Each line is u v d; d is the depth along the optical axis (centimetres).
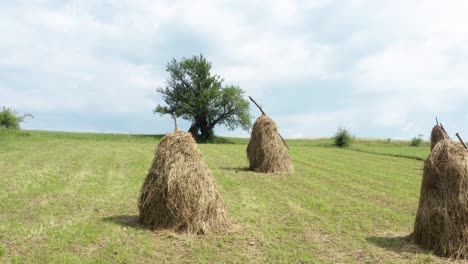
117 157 2905
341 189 1758
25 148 3509
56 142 4269
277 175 2077
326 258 882
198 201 1023
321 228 1115
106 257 848
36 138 4706
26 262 803
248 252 906
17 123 5550
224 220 1059
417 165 2823
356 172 2339
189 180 1027
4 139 4331
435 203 912
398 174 2303
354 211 1330
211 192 1046
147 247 909
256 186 1761
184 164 1040
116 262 824
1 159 2641
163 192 1032
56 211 1223
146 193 1062
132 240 955
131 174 2055
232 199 1481
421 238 946
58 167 2286
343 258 883
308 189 1725
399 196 1609
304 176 2092
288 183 1855
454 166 895
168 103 7638
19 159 2661
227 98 7381
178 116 7456
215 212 1045
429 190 931
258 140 2175
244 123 7488
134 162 2578
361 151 4116
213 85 7562
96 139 6575
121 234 995
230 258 865
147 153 3244
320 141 6994
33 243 919
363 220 1209
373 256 894
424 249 927
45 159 2698
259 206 1362
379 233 1079
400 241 991
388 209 1377
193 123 7650
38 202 1353
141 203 1070
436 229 904
